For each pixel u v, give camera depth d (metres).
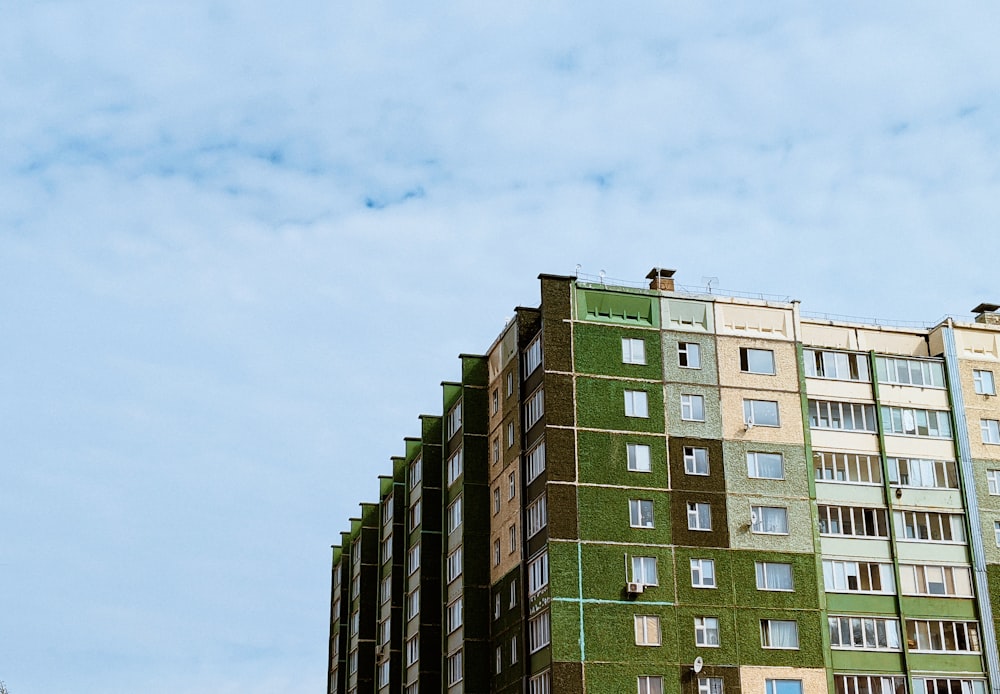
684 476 81.31
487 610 87.19
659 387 82.94
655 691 75.94
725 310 86.19
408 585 100.88
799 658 79.00
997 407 89.38
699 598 78.69
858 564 82.62
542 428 81.06
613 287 84.56
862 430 86.19
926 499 85.56
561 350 82.00
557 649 75.44
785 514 82.31
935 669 81.44
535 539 80.31
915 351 91.00
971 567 84.56
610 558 78.19
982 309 95.50
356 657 118.56
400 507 106.31
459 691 86.38
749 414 84.06
